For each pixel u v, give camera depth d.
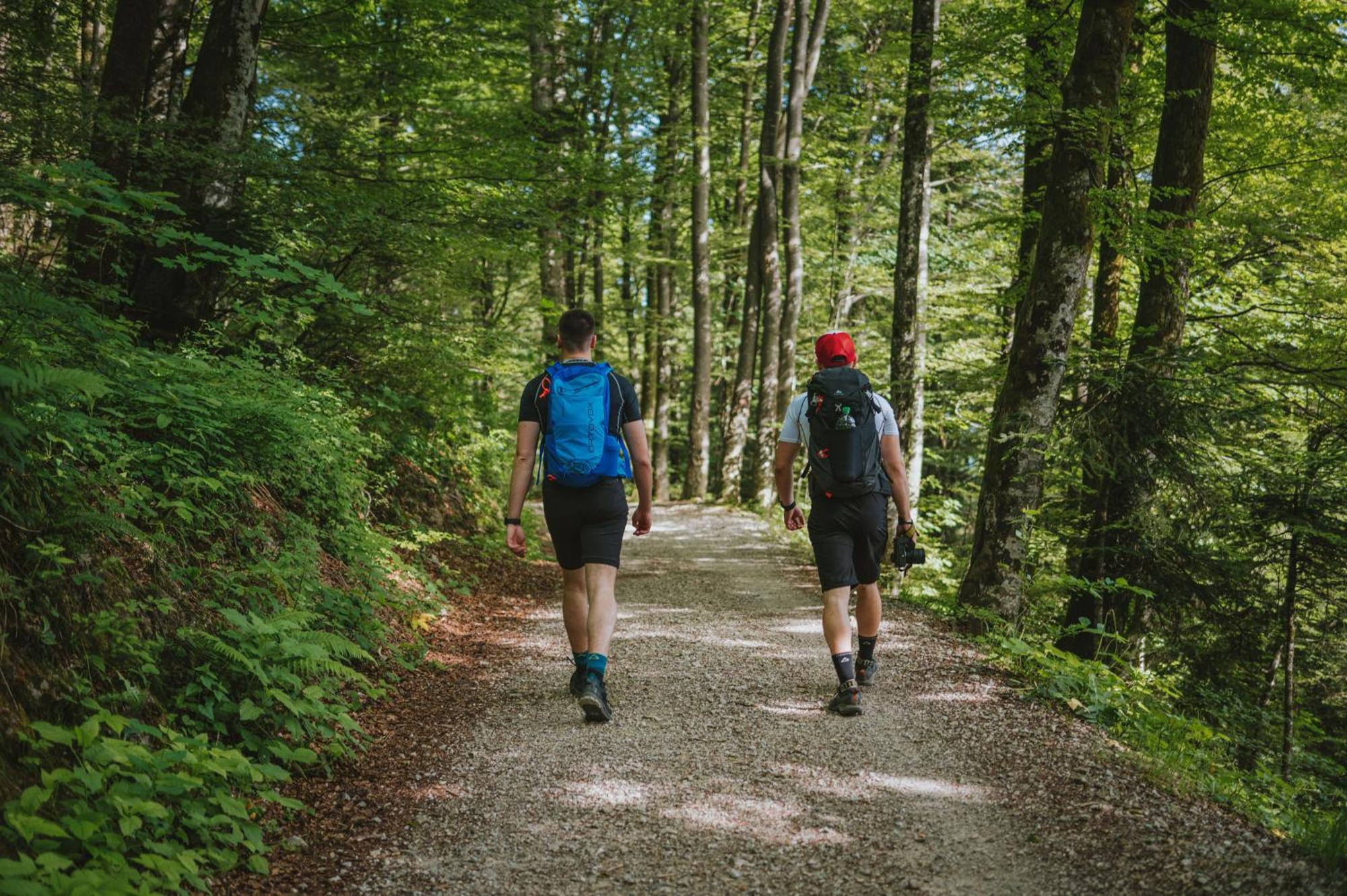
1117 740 4.25
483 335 8.63
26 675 2.80
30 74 6.68
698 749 3.98
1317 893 2.53
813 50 17.17
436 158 9.62
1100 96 6.56
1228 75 9.88
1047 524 9.35
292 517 5.20
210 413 4.78
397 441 8.31
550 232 10.77
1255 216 11.17
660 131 20.52
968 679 5.02
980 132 9.95
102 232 5.87
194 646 3.69
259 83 11.12
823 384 4.46
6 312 3.35
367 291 7.68
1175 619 8.42
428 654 5.53
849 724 4.29
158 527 4.07
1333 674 10.52
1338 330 10.82
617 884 2.86
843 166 20.62
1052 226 6.70
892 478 4.61
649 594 7.93
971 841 3.08
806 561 10.20
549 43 16.11
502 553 9.29
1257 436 8.66
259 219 6.45
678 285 25.84
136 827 2.52
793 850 3.05
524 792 3.55
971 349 16.86
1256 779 5.34
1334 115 10.51
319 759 3.71
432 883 2.88
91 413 4.06
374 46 10.07
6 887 2.04
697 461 19.81
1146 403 7.74
